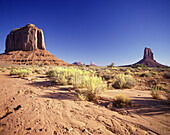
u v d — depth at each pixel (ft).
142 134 6.24
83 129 6.58
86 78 18.04
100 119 8.04
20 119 7.62
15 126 6.72
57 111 9.25
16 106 10.11
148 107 10.82
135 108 10.55
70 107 10.29
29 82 24.76
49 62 311.06
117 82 26.18
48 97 13.34
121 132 6.43
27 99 12.21
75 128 6.70
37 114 8.52
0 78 31.22
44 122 7.33
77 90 17.31
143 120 8.09
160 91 19.58
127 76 30.04
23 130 6.31
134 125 7.32
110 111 9.72
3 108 9.62
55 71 35.19
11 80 27.25
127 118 8.37
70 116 8.39
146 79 36.09
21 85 20.68
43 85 21.35
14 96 13.33
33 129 6.44
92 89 13.44
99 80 15.03
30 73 41.39
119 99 11.80
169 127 7.13
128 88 23.49
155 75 46.16
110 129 6.75
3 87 18.44
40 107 10.01
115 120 7.96
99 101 12.61
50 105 10.62
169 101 12.02
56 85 21.81
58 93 15.57
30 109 9.48
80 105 10.94
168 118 8.40
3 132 6.07
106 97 14.15
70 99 12.87
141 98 14.33
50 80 28.63
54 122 7.38
